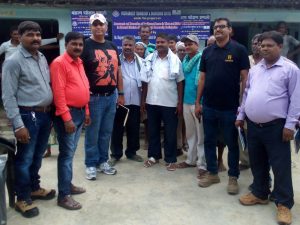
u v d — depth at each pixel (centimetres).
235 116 420
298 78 348
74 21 715
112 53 461
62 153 386
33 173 398
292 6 742
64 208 390
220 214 380
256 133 373
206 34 742
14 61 337
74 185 443
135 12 726
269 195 413
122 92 512
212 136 443
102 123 479
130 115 536
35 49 348
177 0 712
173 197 420
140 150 608
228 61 408
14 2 686
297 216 378
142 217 373
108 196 421
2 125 721
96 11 718
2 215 321
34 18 726
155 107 510
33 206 375
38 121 358
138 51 571
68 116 369
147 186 451
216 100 422
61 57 374
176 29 738
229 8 736
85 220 367
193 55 487
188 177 483
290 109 350
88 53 445
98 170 496
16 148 360
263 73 364
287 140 354
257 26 855
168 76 493
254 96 364
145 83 526
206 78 428
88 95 403
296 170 513
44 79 357
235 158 429
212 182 457
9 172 367
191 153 514
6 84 337
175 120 509
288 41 757
